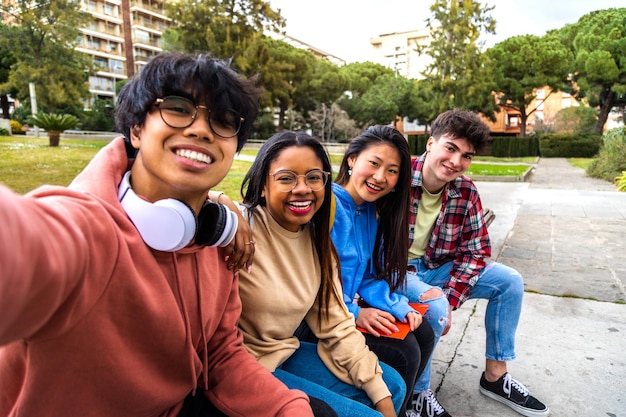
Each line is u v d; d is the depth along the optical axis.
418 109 39.16
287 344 1.57
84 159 10.73
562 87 32.09
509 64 32.31
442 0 28.84
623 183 11.75
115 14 57.03
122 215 0.91
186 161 0.96
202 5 26.38
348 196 1.93
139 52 59.88
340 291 1.73
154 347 0.99
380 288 1.96
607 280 4.11
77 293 0.75
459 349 2.81
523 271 4.38
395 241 1.95
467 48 28.30
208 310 1.13
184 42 27.41
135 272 0.89
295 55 32.97
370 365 1.56
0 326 0.57
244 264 1.29
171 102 0.95
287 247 1.56
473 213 2.32
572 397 2.30
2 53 26.83
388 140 1.84
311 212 1.53
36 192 0.79
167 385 1.07
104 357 0.90
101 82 56.09
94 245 0.79
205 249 1.13
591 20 31.77
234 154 1.06
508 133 52.69
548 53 30.64
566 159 28.45
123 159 1.04
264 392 1.19
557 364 2.61
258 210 1.56
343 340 1.61
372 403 1.56
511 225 6.71
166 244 0.95
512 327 2.24
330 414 1.28
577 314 3.32
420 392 2.09
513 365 2.60
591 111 40.59
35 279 0.59
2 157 10.20
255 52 26.39
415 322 1.81
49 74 25.72
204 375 1.21
